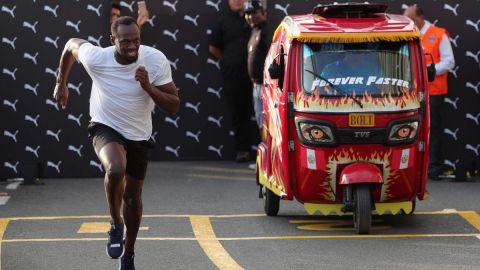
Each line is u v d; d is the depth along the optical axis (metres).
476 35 19.59
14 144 19.30
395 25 14.45
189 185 18.66
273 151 15.02
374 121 13.93
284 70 14.49
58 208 16.53
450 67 18.81
